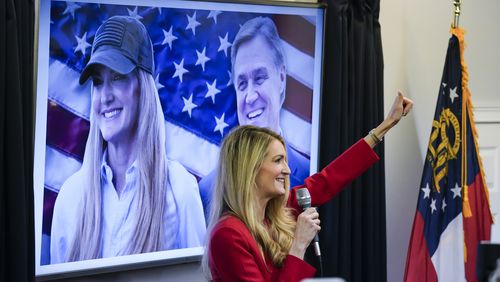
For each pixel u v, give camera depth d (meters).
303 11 6.10
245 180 3.93
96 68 5.11
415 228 6.79
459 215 6.73
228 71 5.79
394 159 7.44
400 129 7.46
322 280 2.32
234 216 3.93
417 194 7.62
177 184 5.61
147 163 5.43
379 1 6.74
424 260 6.73
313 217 3.97
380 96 6.79
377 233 6.81
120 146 5.29
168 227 5.58
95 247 5.20
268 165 3.99
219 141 5.81
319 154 6.33
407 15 7.46
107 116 5.20
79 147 5.07
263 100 6.00
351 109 6.49
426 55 7.57
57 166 4.98
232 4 5.73
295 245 3.89
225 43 5.75
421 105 7.57
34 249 4.77
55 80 4.93
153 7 5.36
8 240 4.60
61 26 4.93
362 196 6.73
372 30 6.68
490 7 7.88
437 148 6.82
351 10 6.48
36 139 4.87
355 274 6.64
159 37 5.42
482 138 7.88
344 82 6.40
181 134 5.61
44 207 4.95
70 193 5.06
